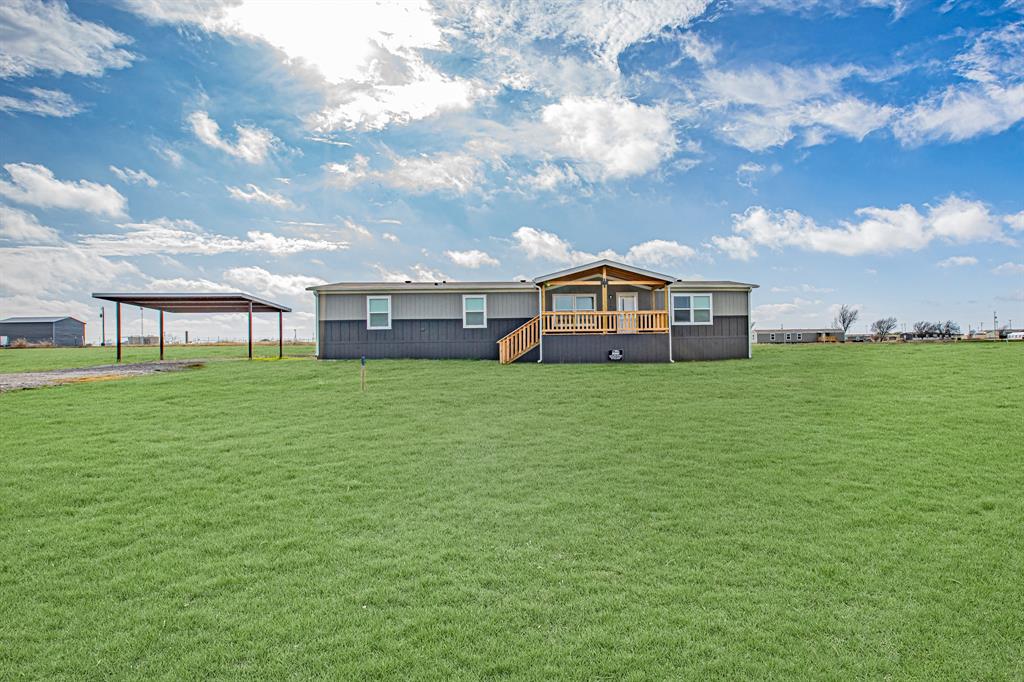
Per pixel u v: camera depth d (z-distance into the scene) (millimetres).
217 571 5871
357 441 10633
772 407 13219
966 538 6512
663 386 16172
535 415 12656
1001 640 4766
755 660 4492
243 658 4527
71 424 11875
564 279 23578
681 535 6672
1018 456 9234
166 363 23281
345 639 4734
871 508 7375
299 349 38531
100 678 4309
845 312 70438
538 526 6938
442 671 4363
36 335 57562
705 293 25000
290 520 7145
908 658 4535
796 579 5676
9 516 7234
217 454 9812
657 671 4359
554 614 5094
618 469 8969
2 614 5121
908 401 13336
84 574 5820
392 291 24422
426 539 6598
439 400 14320
